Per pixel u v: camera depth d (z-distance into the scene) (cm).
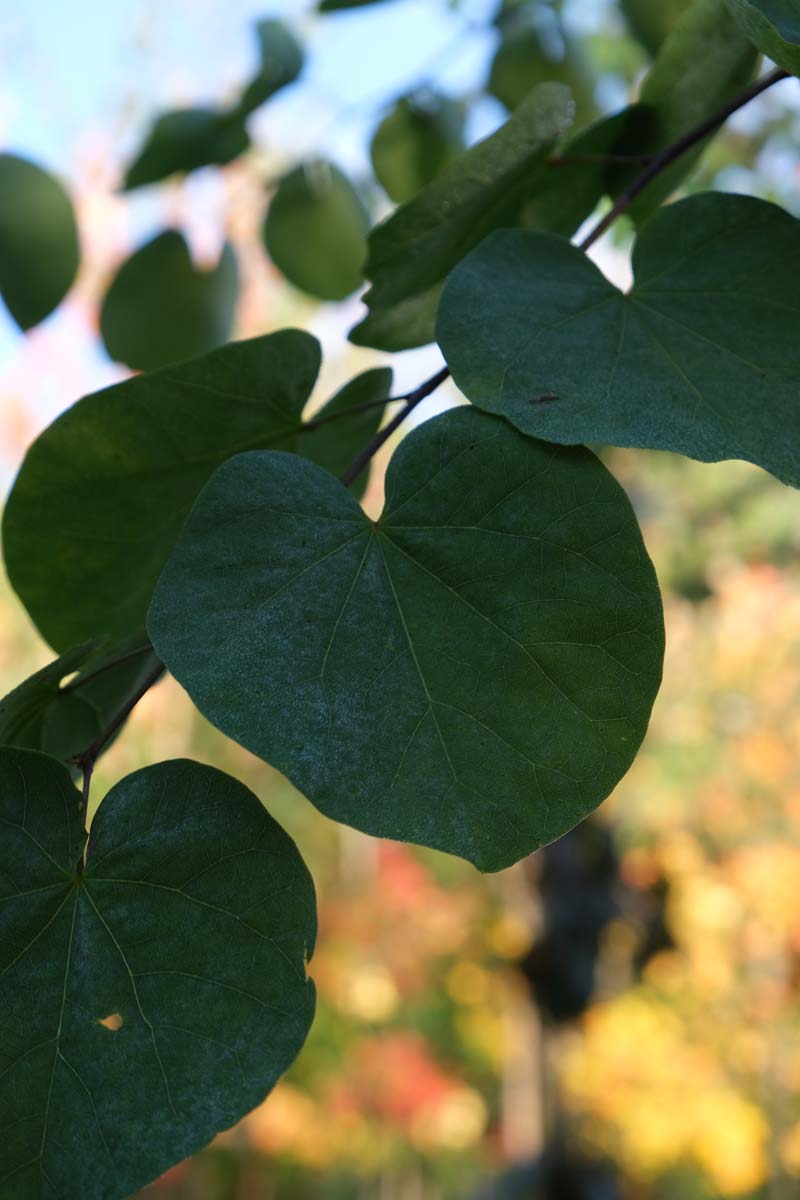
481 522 39
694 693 339
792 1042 345
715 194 43
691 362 41
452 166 44
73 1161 37
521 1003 249
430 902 363
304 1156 339
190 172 65
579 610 39
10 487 44
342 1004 348
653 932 326
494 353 41
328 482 40
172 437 44
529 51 73
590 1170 199
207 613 38
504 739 38
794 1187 339
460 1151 367
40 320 57
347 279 68
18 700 40
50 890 38
